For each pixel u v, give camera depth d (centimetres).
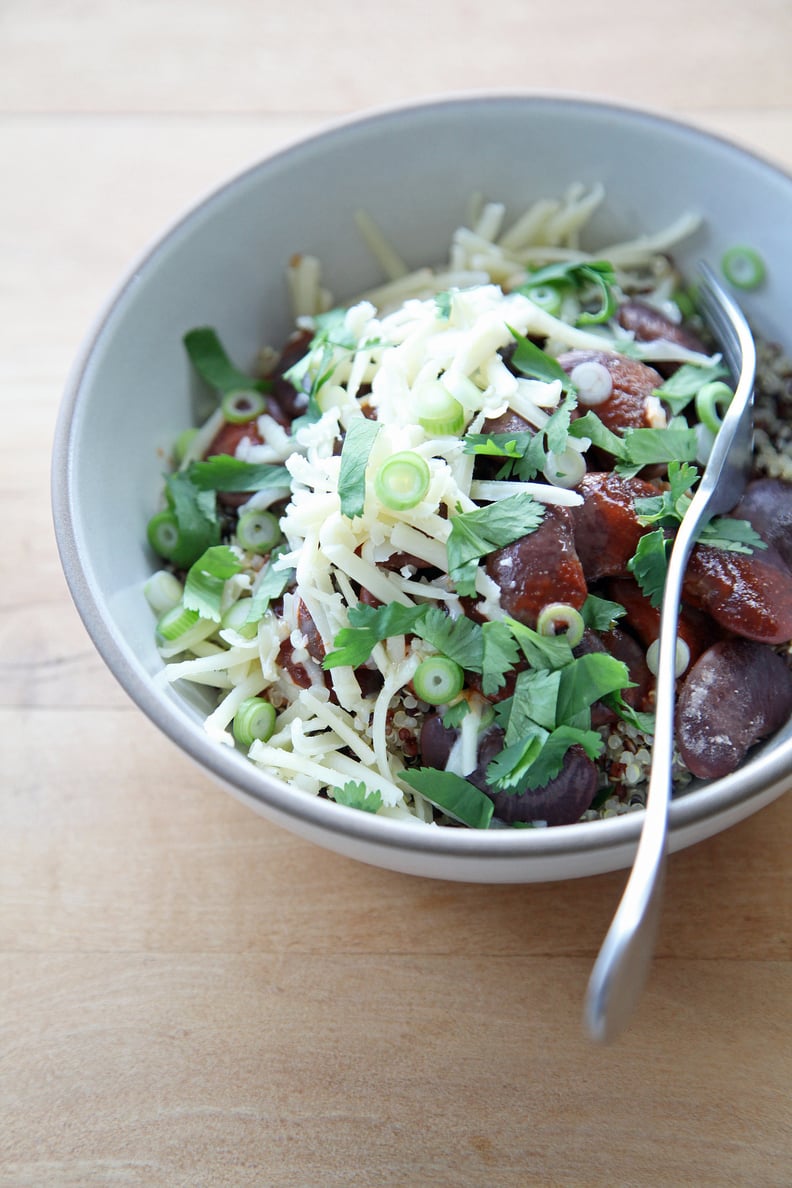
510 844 28
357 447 31
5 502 39
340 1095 31
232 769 29
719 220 37
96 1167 31
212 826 34
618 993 26
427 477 30
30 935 33
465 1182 30
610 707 31
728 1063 31
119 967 33
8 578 38
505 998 32
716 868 33
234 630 33
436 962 32
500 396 32
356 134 37
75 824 35
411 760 32
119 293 34
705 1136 30
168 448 36
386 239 39
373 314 36
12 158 43
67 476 32
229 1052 32
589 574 32
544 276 37
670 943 32
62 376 40
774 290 37
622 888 33
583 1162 30
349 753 33
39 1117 31
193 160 43
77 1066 32
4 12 46
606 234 39
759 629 32
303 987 32
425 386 32
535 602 30
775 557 32
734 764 31
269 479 35
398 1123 31
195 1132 31
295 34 45
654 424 33
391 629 31
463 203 39
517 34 44
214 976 32
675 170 37
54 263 42
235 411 36
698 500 32
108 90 44
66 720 36
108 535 33
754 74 43
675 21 44
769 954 32
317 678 32
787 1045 31
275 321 39
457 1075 31
